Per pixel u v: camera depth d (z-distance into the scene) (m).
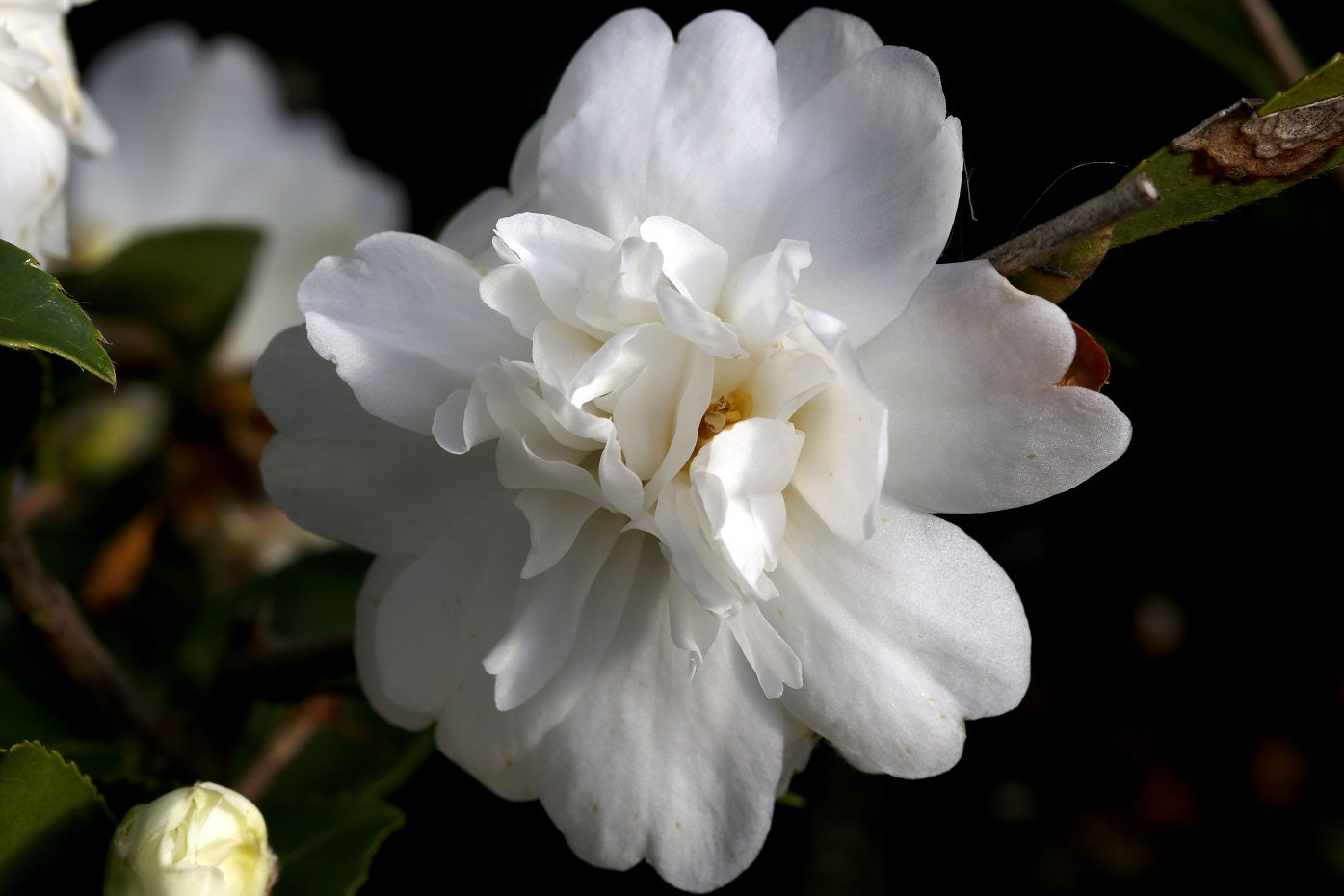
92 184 0.51
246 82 0.51
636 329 0.36
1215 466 0.48
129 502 0.49
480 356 0.37
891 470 0.37
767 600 0.37
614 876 0.47
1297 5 0.46
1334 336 0.46
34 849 0.38
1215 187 0.37
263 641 0.42
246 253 0.46
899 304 0.36
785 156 0.37
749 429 0.36
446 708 0.38
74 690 0.42
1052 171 0.45
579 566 0.37
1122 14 0.46
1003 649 0.37
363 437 0.38
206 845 0.37
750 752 0.38
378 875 0.47
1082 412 0.36
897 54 0.36
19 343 0.36
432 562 0.38
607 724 0.38
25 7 0.40
